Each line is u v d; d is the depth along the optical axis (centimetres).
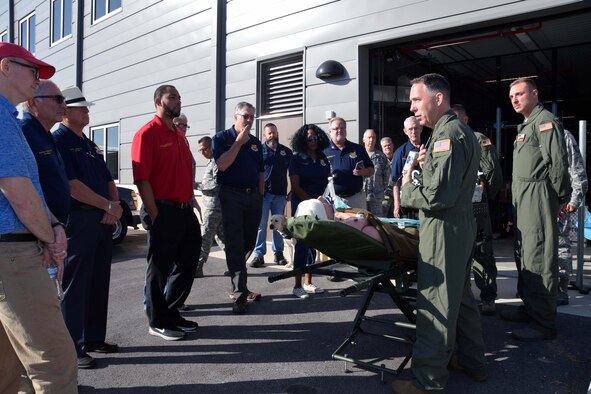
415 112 293
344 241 292
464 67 956
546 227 352
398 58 683
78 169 322
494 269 414
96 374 316
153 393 290
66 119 328
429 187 261
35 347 210
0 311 206
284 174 626
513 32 604
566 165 345
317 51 692
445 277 263
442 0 571
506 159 1068
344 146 522
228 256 441
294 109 737
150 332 386
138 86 1038
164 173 363
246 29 790
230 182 433
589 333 368
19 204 199
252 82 783
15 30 1647
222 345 365
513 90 377
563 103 1460
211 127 852
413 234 329
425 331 268
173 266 412
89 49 1211
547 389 286
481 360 295
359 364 304
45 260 217
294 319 421
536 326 362
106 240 350
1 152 197
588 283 500
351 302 467
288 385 299
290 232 294
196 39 880
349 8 654
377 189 573
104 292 351
